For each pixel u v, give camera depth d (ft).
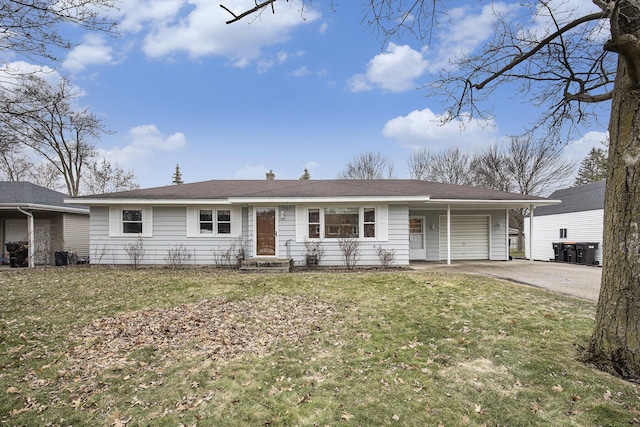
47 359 15.12
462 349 15.84
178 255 44.14
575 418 10.40
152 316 21.43
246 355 15.66
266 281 32.01
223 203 43.11
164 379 13.41
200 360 15.12
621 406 10.81
